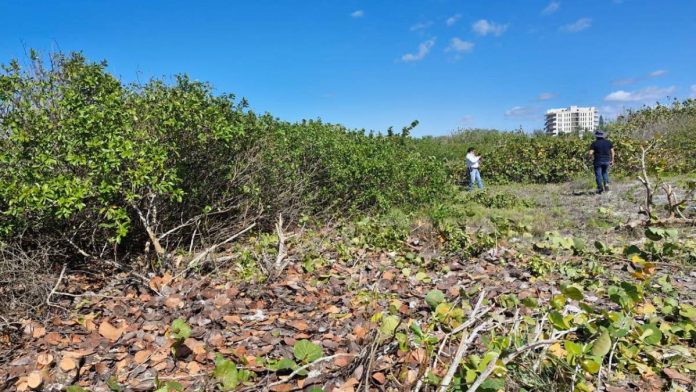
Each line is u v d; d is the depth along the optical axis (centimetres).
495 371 258
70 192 460
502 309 366
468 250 585
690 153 1395
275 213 757
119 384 298
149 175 527
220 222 698
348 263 564
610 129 1948
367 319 378
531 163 1459
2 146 507
